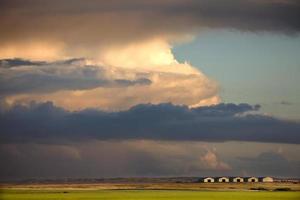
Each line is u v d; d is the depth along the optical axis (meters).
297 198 124.38
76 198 122.94
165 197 124.81
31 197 125.38
